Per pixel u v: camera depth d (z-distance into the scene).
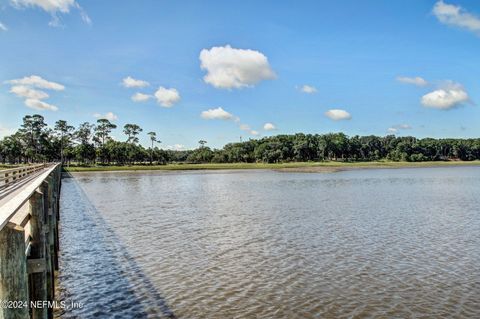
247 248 22.61
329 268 18.69
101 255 21.62
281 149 191.62
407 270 18.28
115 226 30.02
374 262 19.61
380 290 15.78
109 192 57.75
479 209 37.59
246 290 15.92
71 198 49.91
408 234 26.08
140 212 37.25
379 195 50.69
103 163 171.50
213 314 13.71
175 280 17.28
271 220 31.81
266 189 60.47
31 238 10.63
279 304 14.49
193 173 116.06
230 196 50.75
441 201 44.06
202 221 31.70
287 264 19.39
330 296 15.20
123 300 15.09
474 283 16.44
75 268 19.30
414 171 119.94
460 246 22.70
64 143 164.88
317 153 198.88
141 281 17.22
